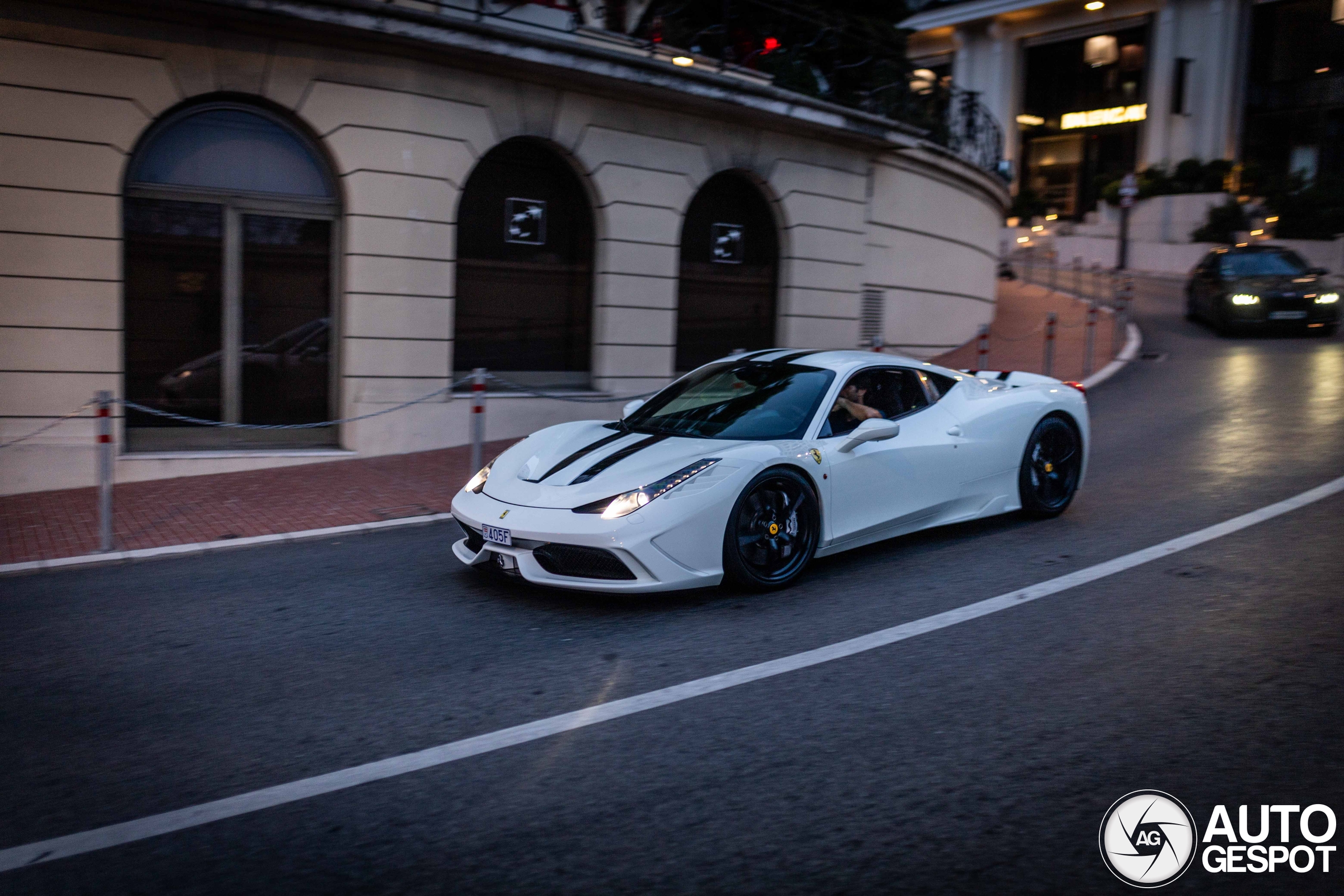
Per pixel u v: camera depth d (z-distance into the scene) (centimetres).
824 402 535
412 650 421
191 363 854
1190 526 601
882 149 1360
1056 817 275
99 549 602
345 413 916
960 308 1712
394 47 880
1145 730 328
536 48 929
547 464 512
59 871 255
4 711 359
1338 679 366
